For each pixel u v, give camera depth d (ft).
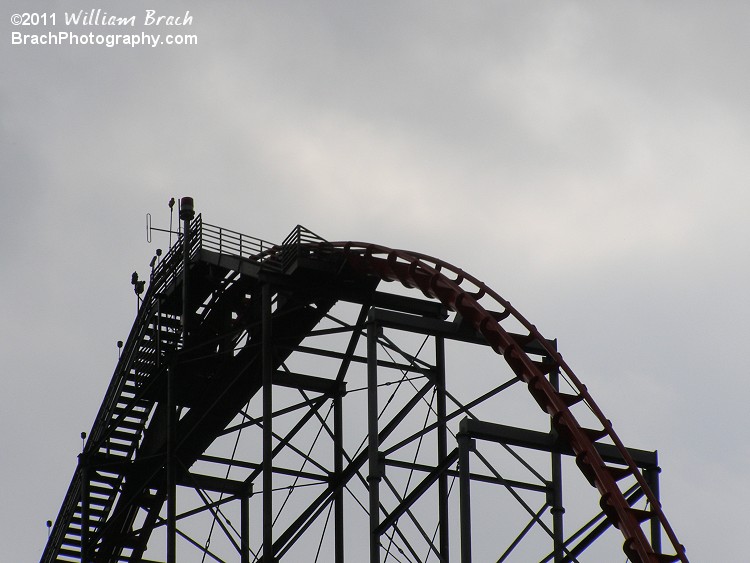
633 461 610.65
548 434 616.80
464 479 594.24
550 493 612.70
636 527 584.40
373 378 628.69
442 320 655.76
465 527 586.86
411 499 613.11
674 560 578.66
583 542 605.73
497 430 605.73
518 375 637.71
